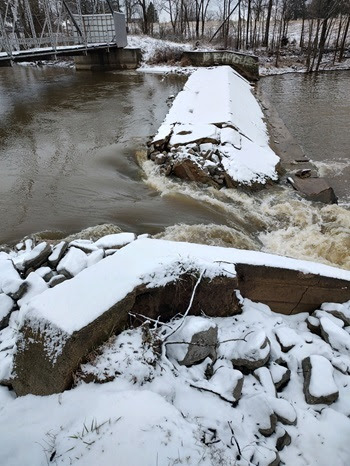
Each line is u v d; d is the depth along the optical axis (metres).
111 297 3.12
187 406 2.81
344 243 6.95
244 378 3.25
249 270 3.97
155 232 7.10
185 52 29.31
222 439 2.60
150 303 3.42
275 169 9.91
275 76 28.61
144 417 2.49
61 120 15.84
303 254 6.91
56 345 2.81
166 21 56.72
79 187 9.16
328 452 2.80
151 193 8.84
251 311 3.98
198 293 3.65
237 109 13.27
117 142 12.70
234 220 7.79
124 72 29.80
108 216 7.68
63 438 2.43
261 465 2.54
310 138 13.76
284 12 38.03
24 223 7.46
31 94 21.81
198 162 9.37
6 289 4.22
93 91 22.39
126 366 2.87
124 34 31.44
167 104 18.30
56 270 4.93
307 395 3.19
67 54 25.78
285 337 3.65
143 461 2.25
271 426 2.80
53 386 2.88
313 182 9.21
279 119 15.71
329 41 36.19
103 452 2.30
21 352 3.00
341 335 3.66
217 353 3.38
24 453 2.39
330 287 4.17
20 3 33.31
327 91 22.06
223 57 27.64
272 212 8.12
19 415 2.76
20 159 11.30
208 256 3.90
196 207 8.13
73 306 3.01
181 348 3.17
